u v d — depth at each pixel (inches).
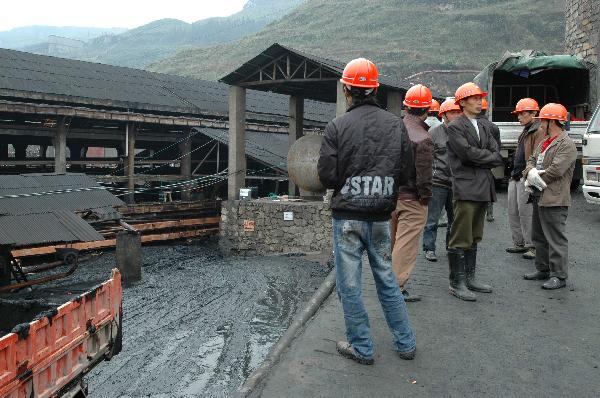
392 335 172.6
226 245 910.4
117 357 411.5
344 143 139.4
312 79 844.0
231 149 945.5
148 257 886.4
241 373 379.2
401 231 201.9
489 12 4960.6
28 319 233.6
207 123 1115.9
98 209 678.5
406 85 993.5
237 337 461.4
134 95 1083.3
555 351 161.3
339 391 133.4
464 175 207.5
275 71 884.6
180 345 440.1
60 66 1088.8
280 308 557.9
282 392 132.8
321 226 829.8
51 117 941.2
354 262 144.7
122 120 965.2
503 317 192.9
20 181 688.4
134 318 526.6
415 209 199.2
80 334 206.4
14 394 161.3
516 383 139.3
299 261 778.8
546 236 231.8
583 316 194.5
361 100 142.2
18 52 1071.6
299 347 161.8
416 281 243.8
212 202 1069.8
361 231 142.7
